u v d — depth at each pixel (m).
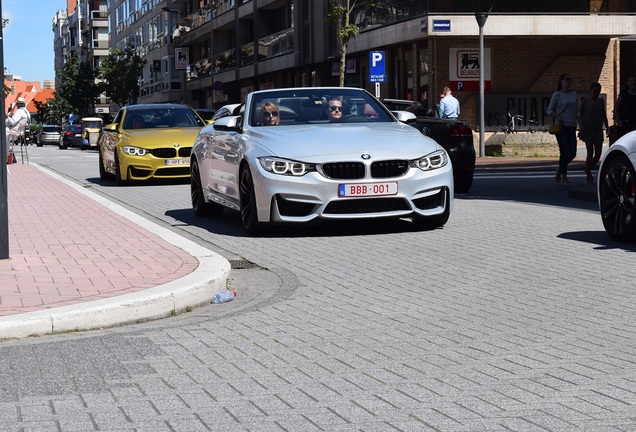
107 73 86.75
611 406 4.68
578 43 39.44
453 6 36.75
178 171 21.78
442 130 18.27
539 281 8.32
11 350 6.11
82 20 153.62
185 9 81.94
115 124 23.20
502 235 11.39
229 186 12.77
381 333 6.46
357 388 5.09
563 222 12.62
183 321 7.11
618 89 40.09
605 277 8.45
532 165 26.72
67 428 4.45
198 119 23.33
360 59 45.56
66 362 5.77
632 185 10.33
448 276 8.70
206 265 8.70
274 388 5.12
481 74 31.62
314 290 8.22
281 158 11.38
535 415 4.55
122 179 21.91
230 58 64.31
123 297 7.18
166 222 14.02
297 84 53.91
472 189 19.05
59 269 8.70
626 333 6.29
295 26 51.06
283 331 6.59
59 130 87.19
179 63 76.81
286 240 11.46
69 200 17.20
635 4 37.56
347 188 11.23
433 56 38.28
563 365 5.49
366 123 12.62
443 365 5.55
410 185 11.41
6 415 4.67
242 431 4.38
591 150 18.67
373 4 38.59
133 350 6.07
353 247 10.71
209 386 5.18
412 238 11.29
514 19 36.81
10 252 9.93
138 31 98.44
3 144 9.33
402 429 4.37
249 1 59.34
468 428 4.36
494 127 38.91
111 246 10.32
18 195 18.86
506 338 6.22
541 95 39.25
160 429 4.42
